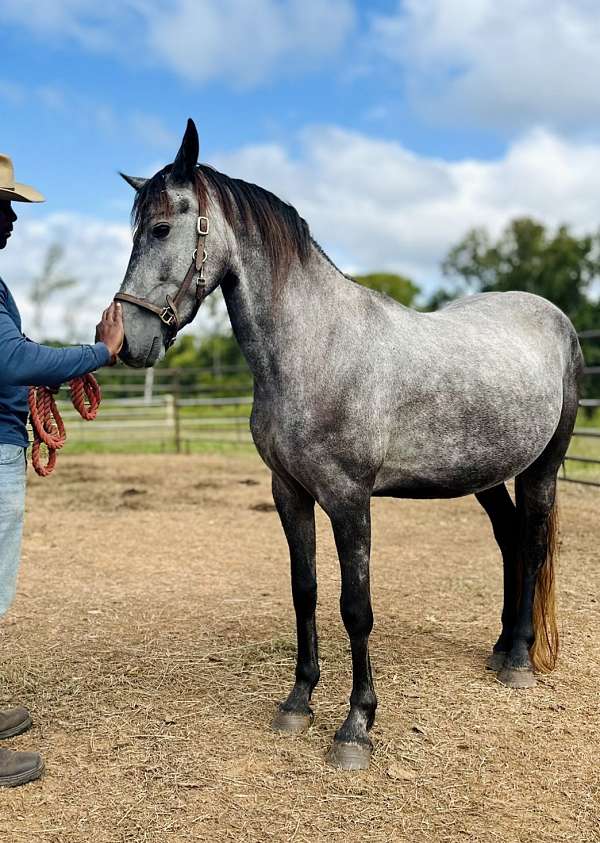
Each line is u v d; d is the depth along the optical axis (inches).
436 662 140.3
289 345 104.7
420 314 123.3
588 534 239.3
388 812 93.2
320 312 106.3
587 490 323.6
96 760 106.6
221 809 94.1
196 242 102.2
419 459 114.0
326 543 239.1
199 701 125.3
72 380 105.2
